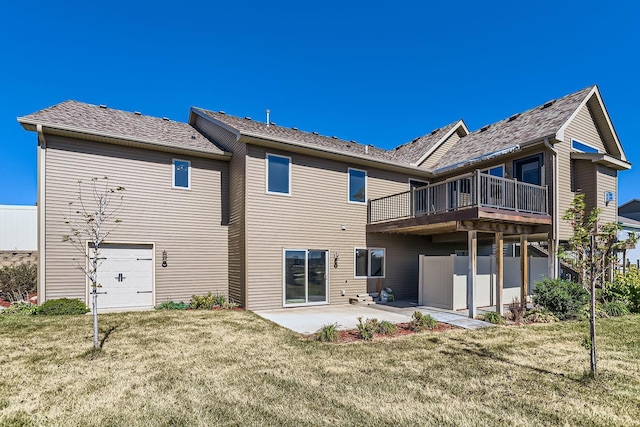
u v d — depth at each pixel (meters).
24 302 10.98
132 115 13.74
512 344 7.31
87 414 4.20
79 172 10.59
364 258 13.91
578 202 5.95
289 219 12.23
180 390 4.88
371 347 7.02
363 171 14.11
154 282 11.54
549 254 11.59
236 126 12.53
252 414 4.21
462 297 11.92
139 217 11.39
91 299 10.65
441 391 4.88
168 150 11.84
